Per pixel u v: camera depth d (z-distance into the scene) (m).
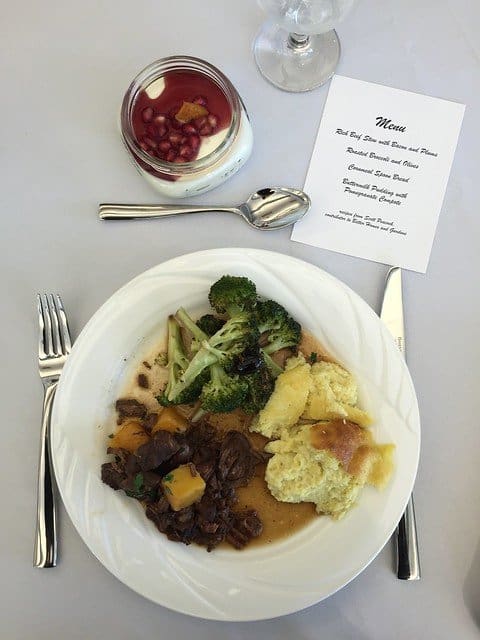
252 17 0.43
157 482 0.38
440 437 0.40
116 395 0.41
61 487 0.38
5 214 0.43
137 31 0.43
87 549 0.40
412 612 0.39
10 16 0.43
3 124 0.43
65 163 0.43
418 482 0.40
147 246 0.42
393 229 0.42
